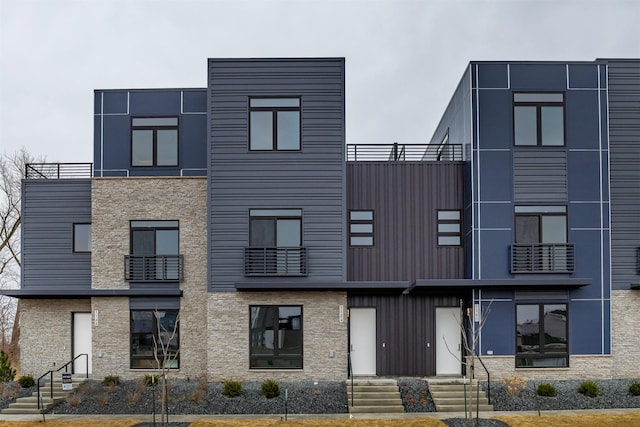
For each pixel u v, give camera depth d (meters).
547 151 20.09
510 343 19.58
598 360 19.73
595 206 20.11
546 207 20.03
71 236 21.95
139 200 21.05
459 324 19.34
